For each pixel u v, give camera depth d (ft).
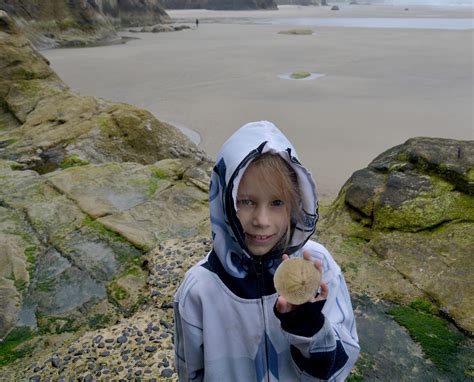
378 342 4.36
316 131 21.63
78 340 4.58
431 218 5.79
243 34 72.02
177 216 7.79
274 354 2.36
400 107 25.54
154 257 6.11
